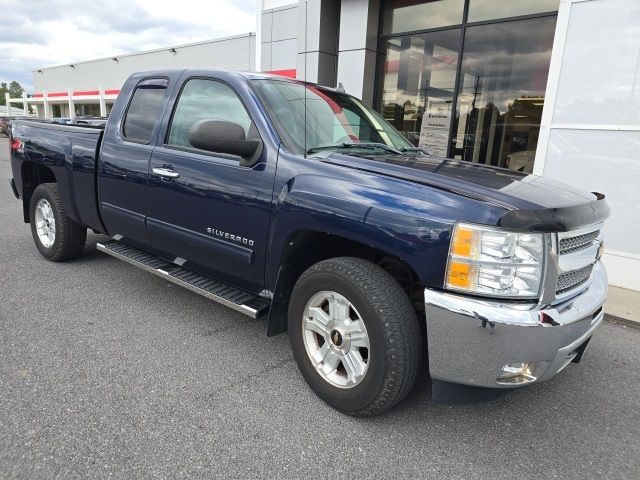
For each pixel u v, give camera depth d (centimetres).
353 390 255
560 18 550
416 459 237
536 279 219
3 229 659
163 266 378
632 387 321
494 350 216
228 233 311
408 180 248
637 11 504
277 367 316
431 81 804
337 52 905
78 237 489
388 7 829
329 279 259
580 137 557
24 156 496
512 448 251
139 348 331
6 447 226
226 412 264
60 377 288
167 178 345
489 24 723
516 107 721
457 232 218
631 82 518
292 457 232
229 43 2750
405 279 288
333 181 261
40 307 391
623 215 539
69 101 3897
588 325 251
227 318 388
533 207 221
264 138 296
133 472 215
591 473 235
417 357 242
